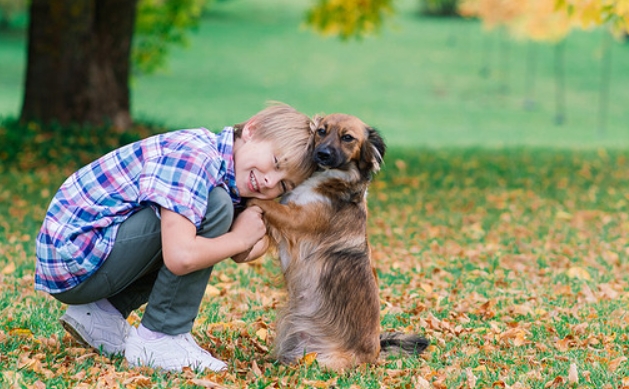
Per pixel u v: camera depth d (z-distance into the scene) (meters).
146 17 17.80
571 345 5.19
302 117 4.48
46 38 14.07
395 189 12.15
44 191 10.71
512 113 31.36
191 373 4.18
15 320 5.12
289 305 4.67
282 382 4.18
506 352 5.02
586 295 6.46
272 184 4.31
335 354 4.54
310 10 16.55
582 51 42.44
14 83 31.97
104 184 4.14
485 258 7.87
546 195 11.85
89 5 14.12
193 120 26.56
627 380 4.39
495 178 13.31
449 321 5.74
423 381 4.20
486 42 43.91
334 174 4.74
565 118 30.67
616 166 14.93
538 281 7.04
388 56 40.97
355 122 4.95
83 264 4.04
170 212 3.97
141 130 14.57
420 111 31.02
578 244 8.63
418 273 7.23
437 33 45.97
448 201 11.24
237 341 5.00
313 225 4.64
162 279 4.16
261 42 43.22
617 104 33.69
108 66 14.52
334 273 4.59
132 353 4.25
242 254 4.44
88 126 13.88
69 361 4.38
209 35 44.25
